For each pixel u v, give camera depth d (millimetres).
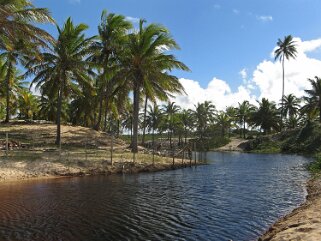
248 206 17969
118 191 22031
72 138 43031
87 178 27250
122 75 40594
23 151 32875
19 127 46500
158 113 92688
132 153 38375
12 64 45531
